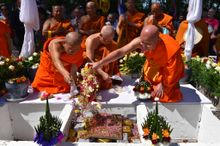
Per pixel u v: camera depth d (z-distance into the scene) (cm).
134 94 425
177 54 390
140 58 519
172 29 642
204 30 668
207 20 810
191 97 430
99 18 655
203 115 407
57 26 653
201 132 412
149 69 421
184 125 423
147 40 363
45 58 433
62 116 358
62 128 319
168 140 268
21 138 432
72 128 360
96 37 445
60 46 411
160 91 405
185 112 415
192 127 425
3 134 409
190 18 563
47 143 270
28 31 575
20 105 412
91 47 441
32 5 561
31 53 584
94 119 366
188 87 475
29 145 274
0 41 610
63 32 651
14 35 900
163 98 407
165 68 393
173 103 410
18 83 406
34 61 529
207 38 675
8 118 416
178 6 1177
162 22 636
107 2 928
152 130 279
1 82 435
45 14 897
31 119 420
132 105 409
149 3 1241
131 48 389
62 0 1190
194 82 501
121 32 644
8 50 631
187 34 573
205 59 516
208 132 387
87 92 372
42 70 441
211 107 399
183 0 1200
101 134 335
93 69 390
